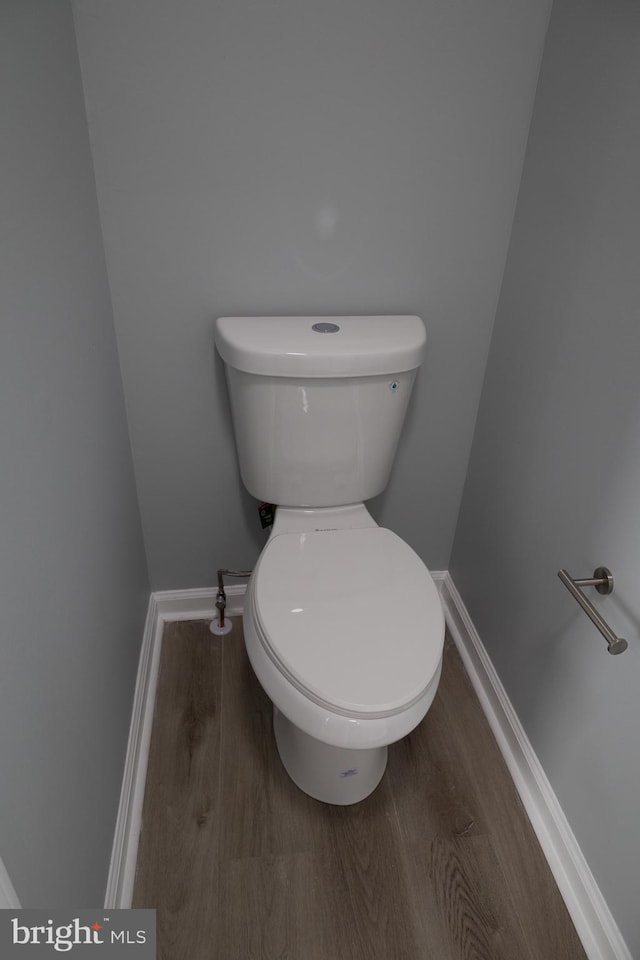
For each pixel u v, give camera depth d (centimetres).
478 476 149
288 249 120
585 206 98
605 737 99
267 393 116
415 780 130
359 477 131
